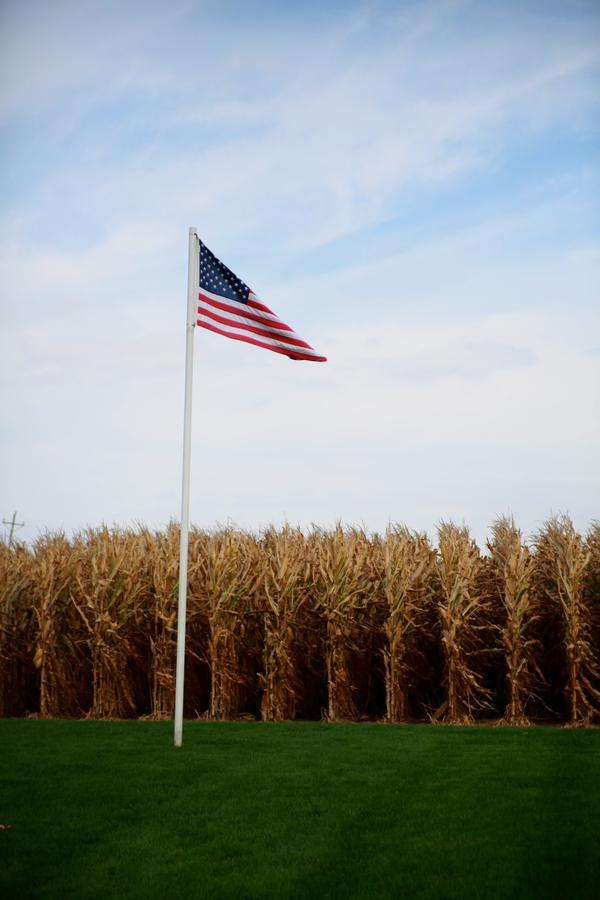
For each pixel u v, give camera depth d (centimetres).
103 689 1576
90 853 696
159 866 662
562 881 618
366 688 1602
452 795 869
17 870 655
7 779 958
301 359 1297
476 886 610
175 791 898
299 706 1617
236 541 1758
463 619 1487
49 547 1738
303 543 1769
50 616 1603
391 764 1035
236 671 1553
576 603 1442
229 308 1278
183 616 1198
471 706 1497
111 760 1069
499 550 1608
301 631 1591
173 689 1556
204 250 1280
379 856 679
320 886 616
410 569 1556
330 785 922
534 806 822
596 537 1579
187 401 1231
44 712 1593
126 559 1659
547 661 1534
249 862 670
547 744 1180
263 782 938
